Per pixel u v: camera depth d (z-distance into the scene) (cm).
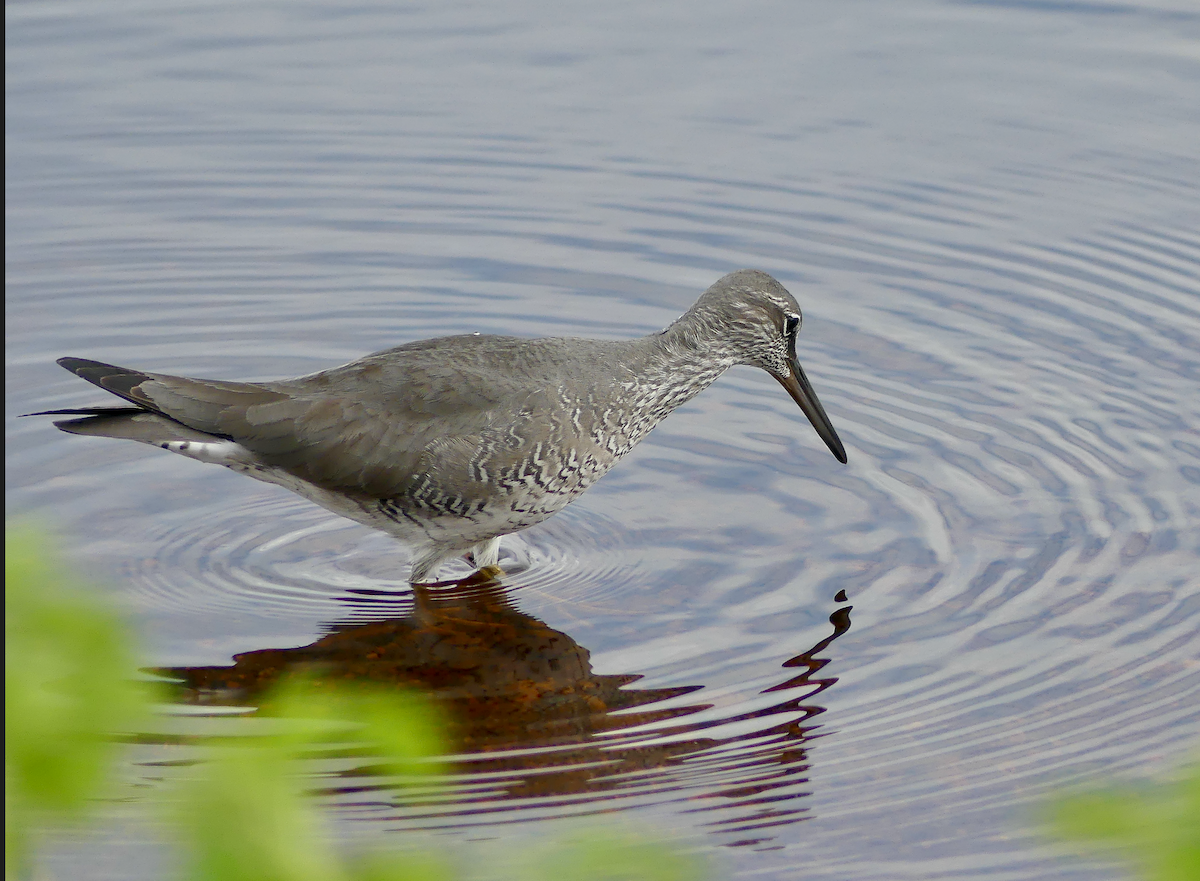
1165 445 1409
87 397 1524
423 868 393
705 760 990
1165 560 1227
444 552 1257
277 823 345
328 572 1264
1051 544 1260
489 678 1099
